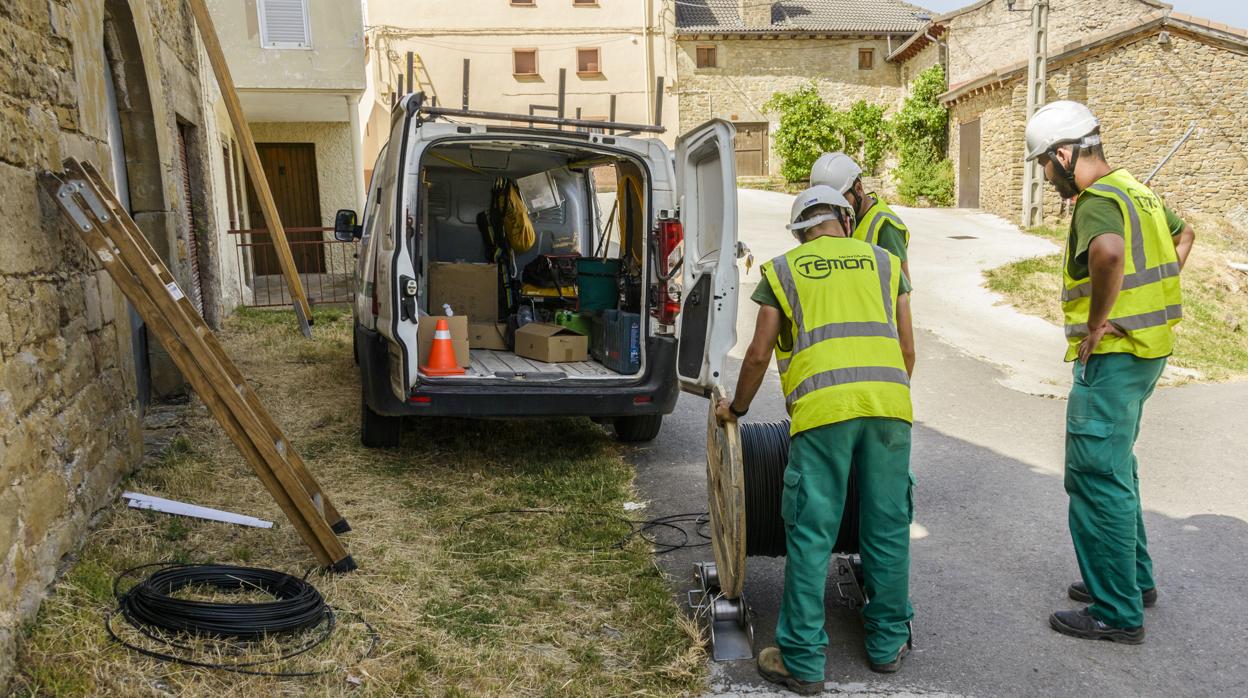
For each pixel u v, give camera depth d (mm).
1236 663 3311
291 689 3027
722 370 4742
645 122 29625
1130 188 3494
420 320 5582
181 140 9445
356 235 7566
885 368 3111
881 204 4156
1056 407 7336
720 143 4668
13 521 3074
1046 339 10336
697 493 5227
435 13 28062
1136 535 3539
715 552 3615
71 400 3875
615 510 4914
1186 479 5402
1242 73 20094
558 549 4348
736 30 30969
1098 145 3582
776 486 3537
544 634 3502
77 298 4051
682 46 31594
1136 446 6121
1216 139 20531
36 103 3754
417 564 4086
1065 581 4031
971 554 4340
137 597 3367
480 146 6074
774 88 32156
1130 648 3434
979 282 13727
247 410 3807
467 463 5648
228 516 4434
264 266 17094
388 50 27922
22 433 3230
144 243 4332
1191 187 20844
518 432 6402
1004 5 27078
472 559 4211
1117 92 20641
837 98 32406
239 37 12508
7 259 3260
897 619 3248
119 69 6426
